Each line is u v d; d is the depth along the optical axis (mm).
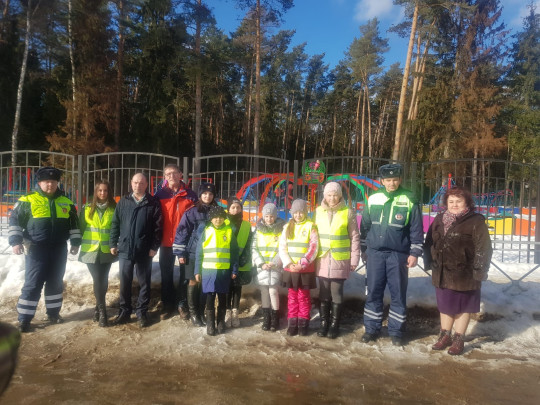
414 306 5500
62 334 4875
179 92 30062
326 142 55375
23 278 6043
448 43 30141
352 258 4805
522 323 5121
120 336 4820
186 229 5094
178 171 5512
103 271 5148
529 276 6430
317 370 4008
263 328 5086
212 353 4367
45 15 25156
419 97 29047
